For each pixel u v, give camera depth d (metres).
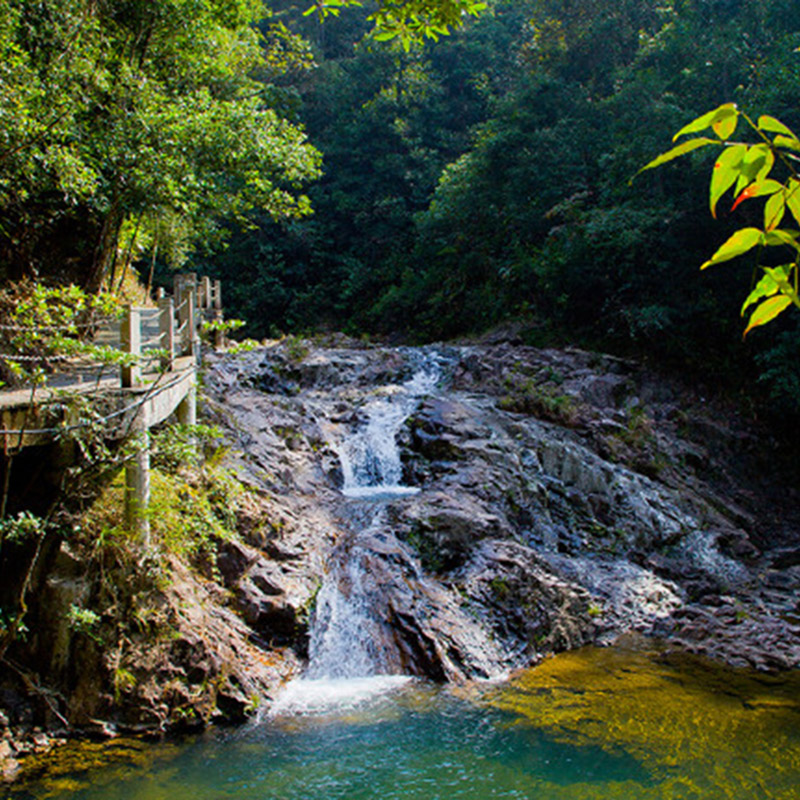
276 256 32.69
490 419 13.98
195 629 7.69
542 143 22.19
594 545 11.85
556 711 7.41
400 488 12.46
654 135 18.36
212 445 10.94
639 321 17.23
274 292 31.69
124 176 11.51
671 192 18.53
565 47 26.86
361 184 33.88
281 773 6.17
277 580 8.98
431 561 9.99
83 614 6.74
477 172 23.59
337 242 34.12
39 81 10.40
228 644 7.93
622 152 18.97
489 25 36.94
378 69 35.28
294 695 7.82
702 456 15.06
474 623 9.04
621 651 9.28
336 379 16.77
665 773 6.16
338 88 36.62
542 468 12.95
